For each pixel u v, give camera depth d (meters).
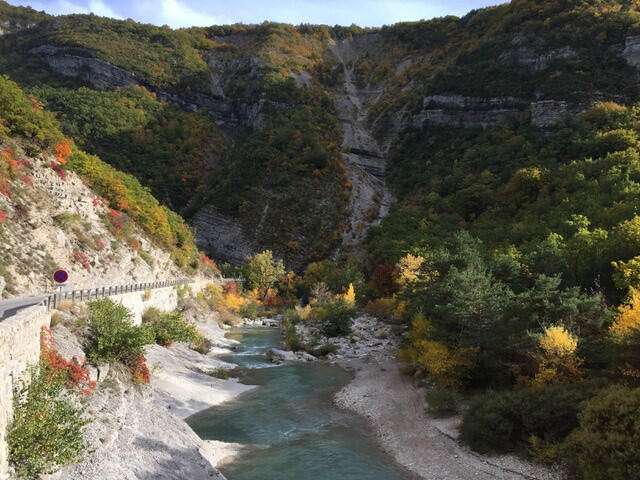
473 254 41.06
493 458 22.50
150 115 161.12
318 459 23.30
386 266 74.62
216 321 65.25
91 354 21.88
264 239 113.31
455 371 30.95
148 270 51.31
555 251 39.19
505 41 135.88
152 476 17.48
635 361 23.78
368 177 142.50
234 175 131.88
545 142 99.88
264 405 31.47
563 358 25.81
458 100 136.75
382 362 43.72
